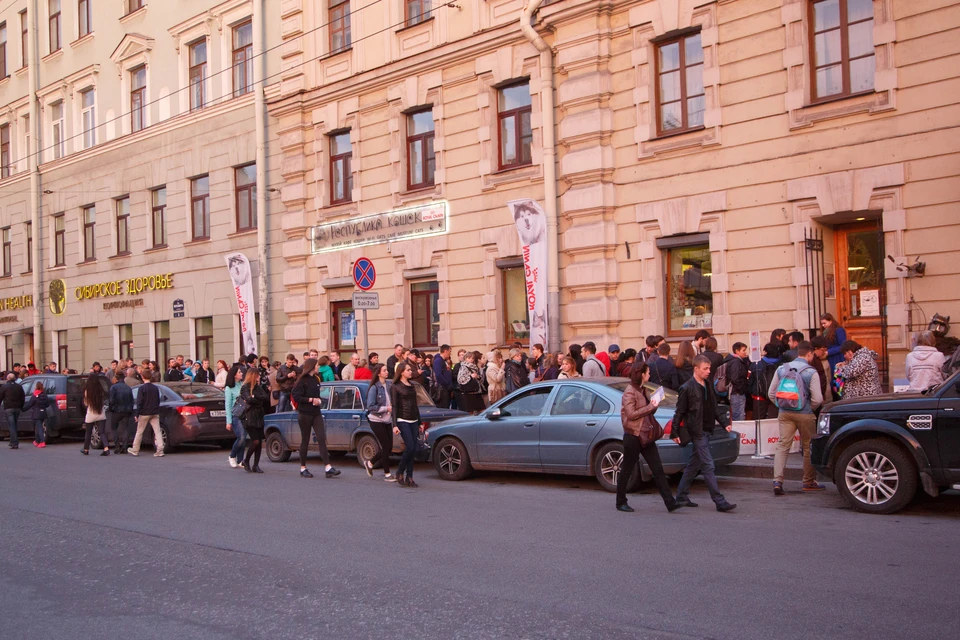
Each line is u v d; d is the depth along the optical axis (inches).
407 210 835.4
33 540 370.9
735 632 223.3
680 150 642.8
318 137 927.7
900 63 542.3
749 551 310.2
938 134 527.8
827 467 394.0
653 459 396.8
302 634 236.4
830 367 532.1
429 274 820.6
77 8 1312.7
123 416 731.4
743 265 609.6
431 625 239.0
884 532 337.4
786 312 588.1
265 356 945.5
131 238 1214.9
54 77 1357.0
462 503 433.1
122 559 331.6
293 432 626.5
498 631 231.3
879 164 550.0
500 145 773.3
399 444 561.6
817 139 576.1
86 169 1295.5
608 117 681.0
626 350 606.5
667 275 664.4
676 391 523.5
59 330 1362.0
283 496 467.8
